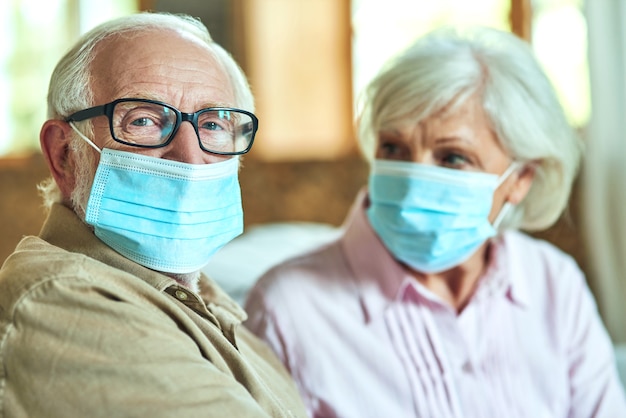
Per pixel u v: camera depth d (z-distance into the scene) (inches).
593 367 65.5
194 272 42.9
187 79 41.0
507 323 62.7
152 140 40.2
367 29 160.9
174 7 166.4
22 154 178.7
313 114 165.2
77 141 40.9
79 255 36.2
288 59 164.4
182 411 32.7
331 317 59.3
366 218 63.2
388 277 60.0
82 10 177.2
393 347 59.1
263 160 165.2
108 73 40.3
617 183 124.2
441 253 57.6
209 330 40.1
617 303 124.4
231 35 164.1
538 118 59.0
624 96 122.7
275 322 58.9
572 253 136.6
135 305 35.3
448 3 153.2
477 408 58.8
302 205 164.9
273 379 48.5
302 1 162.9
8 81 179.3
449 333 59.7
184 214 40.1
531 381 62.2
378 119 58.9
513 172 61.2
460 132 56.8
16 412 32.0
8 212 177.6
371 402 57.7
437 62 56.6
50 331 32.8
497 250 63.8
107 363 32.4
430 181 57.1
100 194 39.7
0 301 33.8
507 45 60.8
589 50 125.2
